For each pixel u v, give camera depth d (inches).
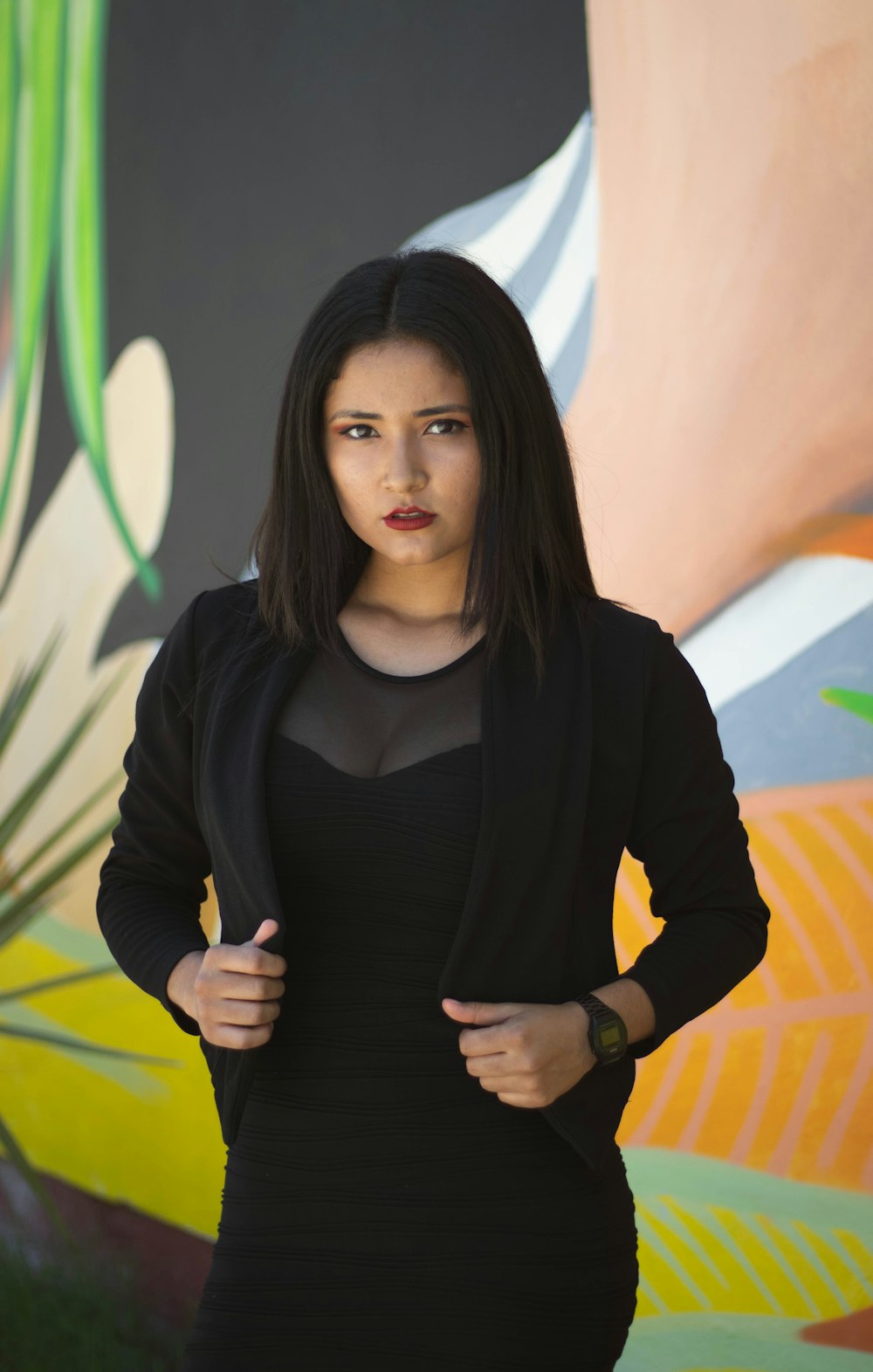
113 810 133.0
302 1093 50.3
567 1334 49.0
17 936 136.9
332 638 53.4
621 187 97.7
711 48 92.5
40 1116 132.2
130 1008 125.5
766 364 89.4
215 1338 50.1
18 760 144.4
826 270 86.4
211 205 128.5
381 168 114.5
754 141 90.2
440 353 49.8
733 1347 86.0
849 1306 81.6
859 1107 82.3
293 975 50.9
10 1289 127.4
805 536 87.1
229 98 127.3
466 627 52.5
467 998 49.1
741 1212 86.2
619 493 97.2
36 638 144.4
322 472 52.6
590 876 52.0
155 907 57.1
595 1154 49.8
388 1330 48.5
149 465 133.6
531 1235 49.0
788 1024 85.7
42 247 146.9
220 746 52.7
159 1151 121.3
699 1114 88.5
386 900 49.8
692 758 53.8
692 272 93.4
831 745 85.4
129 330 136.2
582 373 99.9
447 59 109.7
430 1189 49.0
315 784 50.9
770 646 88.5
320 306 52.0
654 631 53.7
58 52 145.1
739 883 55.1
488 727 50.1
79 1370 118.6
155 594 132.0
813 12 87.0
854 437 84.9
